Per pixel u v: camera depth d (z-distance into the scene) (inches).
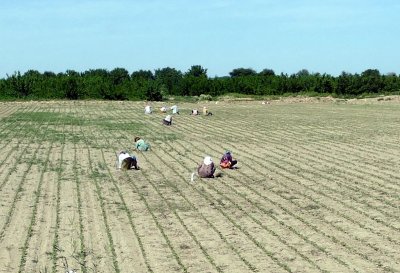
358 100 3444.9
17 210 762.8
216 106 2979.8
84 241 633.0
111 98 3432.6
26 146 1357.0
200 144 1427.2
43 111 2481.5
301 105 3107.8
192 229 681.6
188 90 3996.1
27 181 948.0
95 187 907.4
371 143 1448.1
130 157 1056.8
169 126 1867.6
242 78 4205.2
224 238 645.9
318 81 4104.3
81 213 750.5
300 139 1534.2
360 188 911.0
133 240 637.3
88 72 4215.1
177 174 1024.2
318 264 561.3
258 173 1038.4
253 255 588.1
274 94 4020.7
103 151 1286.9
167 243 627.2
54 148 1327.5
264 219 727.1
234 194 868.0
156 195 857.5
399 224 706.8
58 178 974.4
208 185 932.0
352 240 641.0
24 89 3467.0
